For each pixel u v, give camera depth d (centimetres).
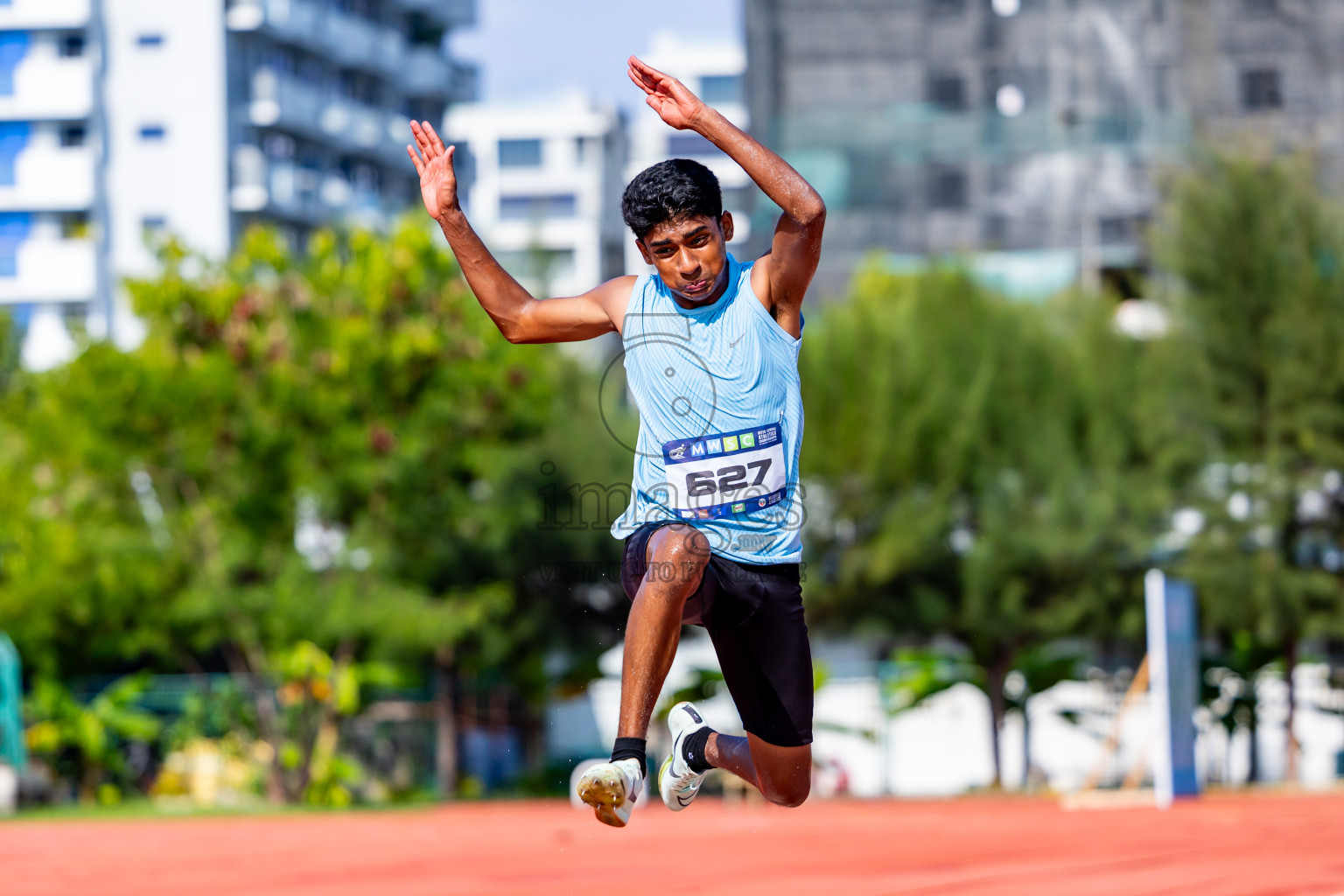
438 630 4472
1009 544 4806
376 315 4591
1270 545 4800
